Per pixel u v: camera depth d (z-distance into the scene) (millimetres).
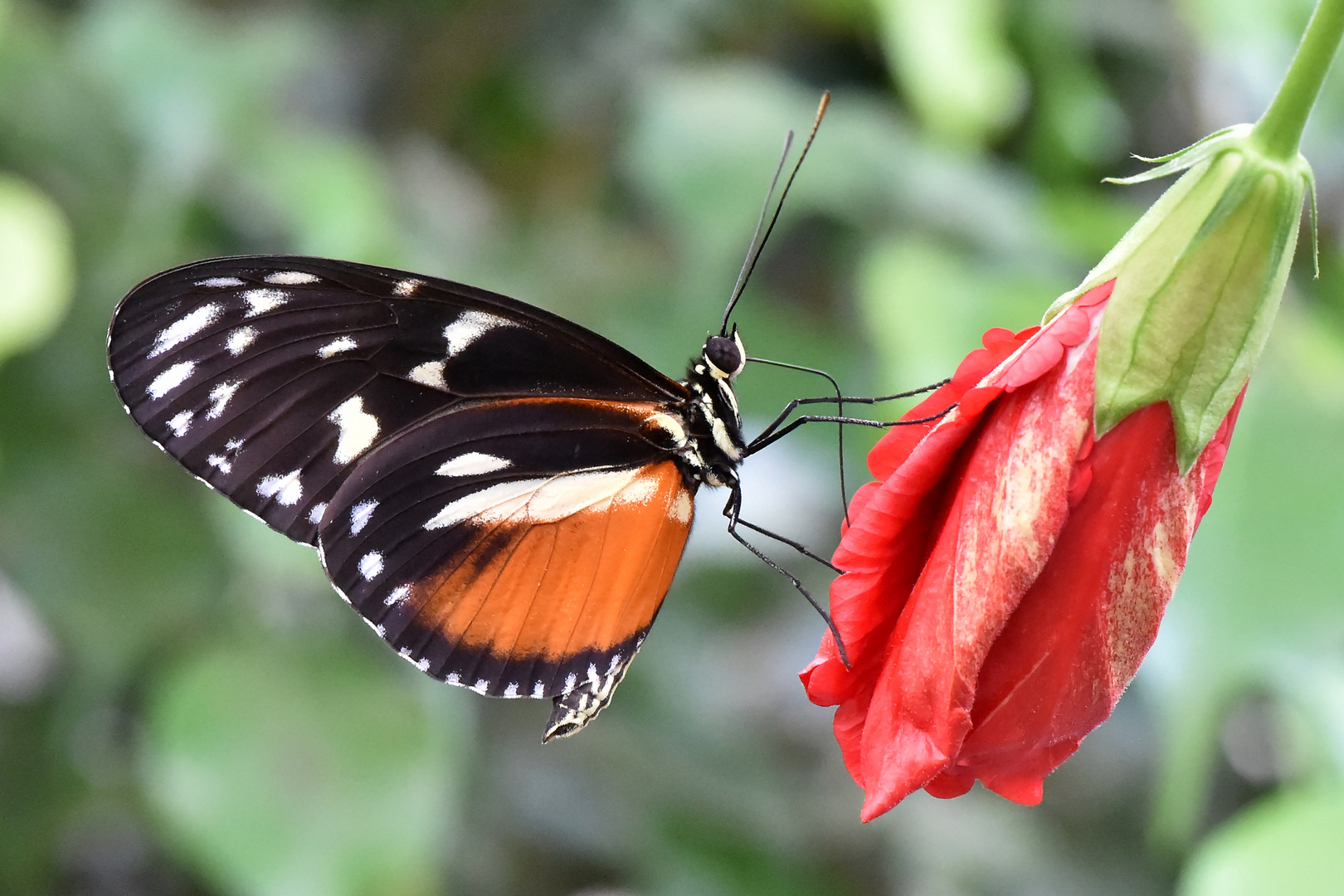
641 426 358
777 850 406
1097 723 324
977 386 326
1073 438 322
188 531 393
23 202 369
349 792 373
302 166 390
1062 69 407
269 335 347
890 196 393
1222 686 354
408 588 355
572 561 359
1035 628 323
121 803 403
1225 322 321
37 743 400
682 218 392
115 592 391
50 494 390
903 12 396
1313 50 320
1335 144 406
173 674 382
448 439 354
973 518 323
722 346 362
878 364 389
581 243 412
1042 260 396
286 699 377
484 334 354
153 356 344
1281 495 356
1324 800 346
